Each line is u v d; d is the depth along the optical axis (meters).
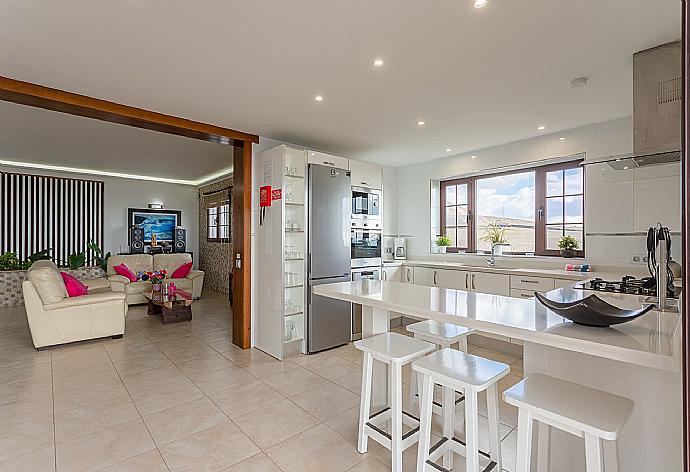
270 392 2.87
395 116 3.40
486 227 4.92
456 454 2.06
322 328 3.93
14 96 2.70
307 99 2.99
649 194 2.51
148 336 4.50
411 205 5.65
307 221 3.84
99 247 7.45
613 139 3.50
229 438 2.20
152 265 7.09
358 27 1.94
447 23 1.90
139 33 2.00
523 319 1.53
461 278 4.39
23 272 6.20
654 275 2.41
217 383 3.05
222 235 7.81
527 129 3.80
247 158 4.04
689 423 0.69
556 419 1.18
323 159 4.03
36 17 1.84
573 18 1.85
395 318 5.06
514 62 2.34
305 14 1.82
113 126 4.16
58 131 4.36
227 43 2.11
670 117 2.10
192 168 6.82
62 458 2.00
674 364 1.03
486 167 4.62
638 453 1.43
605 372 1.51
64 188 7.10
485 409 2.59
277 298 3.72
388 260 5.61
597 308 1.51
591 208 3.67
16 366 3.42
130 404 2.65
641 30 1.96
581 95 2.89
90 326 4.14
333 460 1.99
